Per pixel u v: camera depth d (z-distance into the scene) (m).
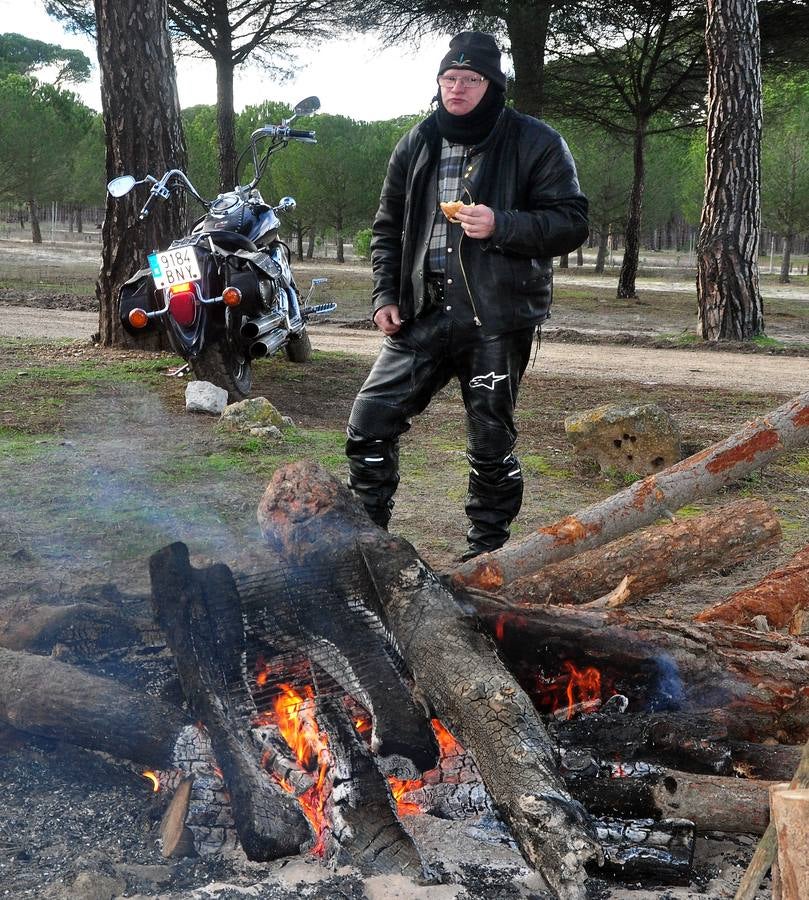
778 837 1.78
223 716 2.53
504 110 4.00
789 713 2.86
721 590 4.50
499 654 2.64
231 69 23.78
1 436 7.31
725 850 2.45
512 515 4.39
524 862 2.32
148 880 2.25
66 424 7.76
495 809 2.34
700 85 25.25
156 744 2.53
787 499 6.21
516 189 3.97
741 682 2.88
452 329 4.06
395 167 4.20
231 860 2.33
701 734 2.67
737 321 15.62
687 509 5.97
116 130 11.78
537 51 22.75
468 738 2.39
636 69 24.77
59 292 21.36
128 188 8.28
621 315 22.03
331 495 3.12
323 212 51.97
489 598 2.98
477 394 4.13
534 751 2.30
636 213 26.72
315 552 2.95
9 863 2.31
